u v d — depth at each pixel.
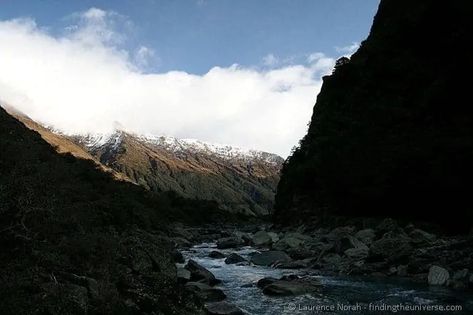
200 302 19.61
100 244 18.52
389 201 54.94
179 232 64.62
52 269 14.18
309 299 22.72
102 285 14.41
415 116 58.88
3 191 15.94
